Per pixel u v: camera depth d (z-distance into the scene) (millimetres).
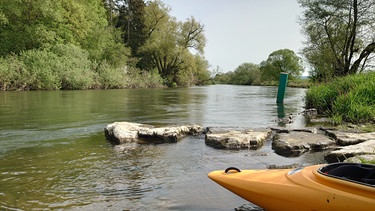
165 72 57531
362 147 6570
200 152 7004
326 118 11836
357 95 12078
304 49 25250
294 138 7805
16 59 30656
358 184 3025
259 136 7941
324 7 23609
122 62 48375
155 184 4945
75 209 4020
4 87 28250
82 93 27406
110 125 8586
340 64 23578
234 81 87312
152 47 53438
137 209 4023
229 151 7109
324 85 16062
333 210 3064
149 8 55438
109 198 4391
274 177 3848
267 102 20016
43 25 36219
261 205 3707
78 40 42656
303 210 3307
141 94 28500
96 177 5289
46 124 10523
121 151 7059
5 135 8742
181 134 8766
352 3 22594
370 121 10469
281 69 70625
